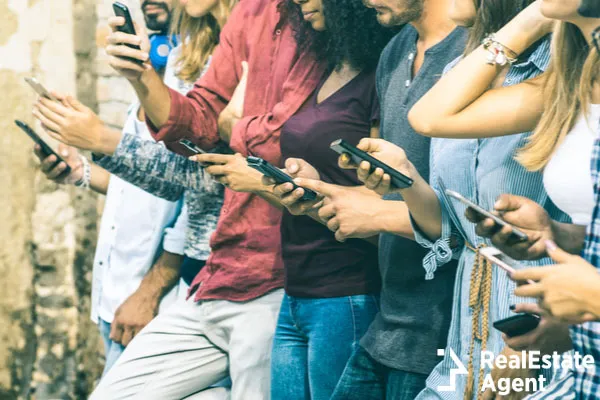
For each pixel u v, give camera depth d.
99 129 4.46
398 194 3.59
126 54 4.12
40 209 6.05
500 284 3.07
